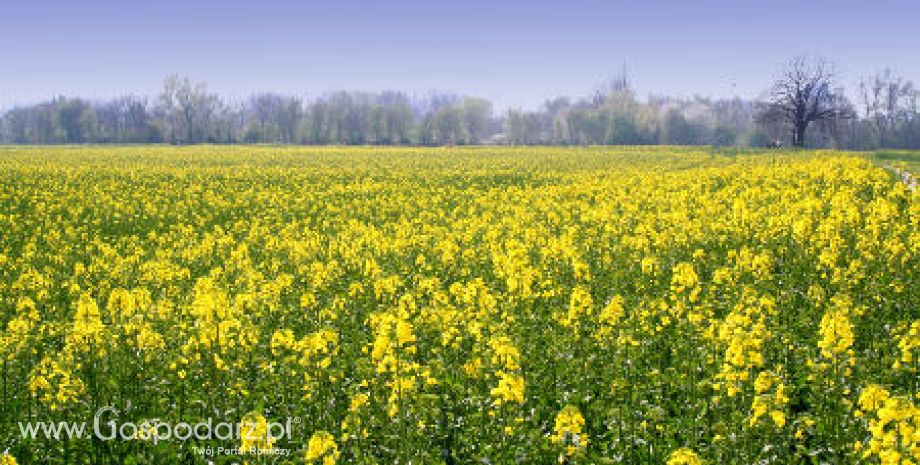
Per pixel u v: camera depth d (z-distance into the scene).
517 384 8.67
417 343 11.96
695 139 190.12
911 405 6.97
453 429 9.44
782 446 8.38
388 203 36.22
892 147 164.12
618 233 22.95
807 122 104.06
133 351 10.89
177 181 47.38
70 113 195.62
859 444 7.70
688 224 21.75
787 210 23.38
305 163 67.44
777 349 11.02
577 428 8.10
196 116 198.25
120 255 23.02
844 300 12.23
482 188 44.59
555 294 15.11
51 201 34.84
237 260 20.45
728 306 13.89
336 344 11.67
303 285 17.38
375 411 9.50
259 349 11.88
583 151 92.50
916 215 20.72
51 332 12.88
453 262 19.38
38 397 9.90
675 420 9.24
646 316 12.50
